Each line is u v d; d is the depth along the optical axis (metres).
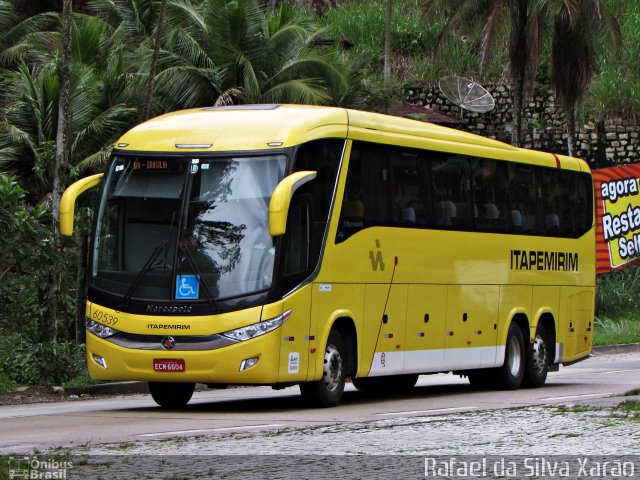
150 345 22.58
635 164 62.91
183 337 22.39
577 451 15.81
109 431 19.31
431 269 27.36
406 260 26.39
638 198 62.66
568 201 34.03
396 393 29.72
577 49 55.09
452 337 28.25
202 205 22.88
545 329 32.78
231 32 53.09
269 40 53.69
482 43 53.22
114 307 22.98
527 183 31.91
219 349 22.19
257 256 22.41
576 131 68.31
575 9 51.34
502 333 30.45
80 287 32.59
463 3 53.88
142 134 23.89
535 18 53.47
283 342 22.45
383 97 58.53
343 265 24.09
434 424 19.33
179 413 23.02
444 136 28.31
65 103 32.16
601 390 29.31
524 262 31.52
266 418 21.53
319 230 23.42
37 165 43.03
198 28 53.72
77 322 32.62
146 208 23.20
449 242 28.09
